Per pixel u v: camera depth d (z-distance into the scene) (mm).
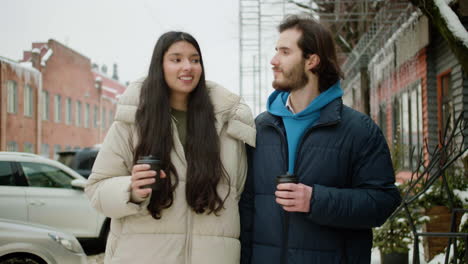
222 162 2494
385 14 10242
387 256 5656
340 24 11258
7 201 7445
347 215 2172
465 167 5539
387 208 2252
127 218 2379
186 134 2516
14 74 27344
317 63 2379
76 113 38656
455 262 3529
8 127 26656
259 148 2486
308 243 2271
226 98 2576
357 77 15234
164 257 2326
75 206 7895
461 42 5559
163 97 2451
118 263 2338
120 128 2443
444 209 5770
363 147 2303
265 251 2354
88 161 11523
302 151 2338
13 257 4809
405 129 11719
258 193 2438
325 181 2303
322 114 2352
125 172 2426
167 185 2338
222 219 2422
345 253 2301
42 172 7891
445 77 9289
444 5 5668
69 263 5023
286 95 2594
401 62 11164
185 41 2484
